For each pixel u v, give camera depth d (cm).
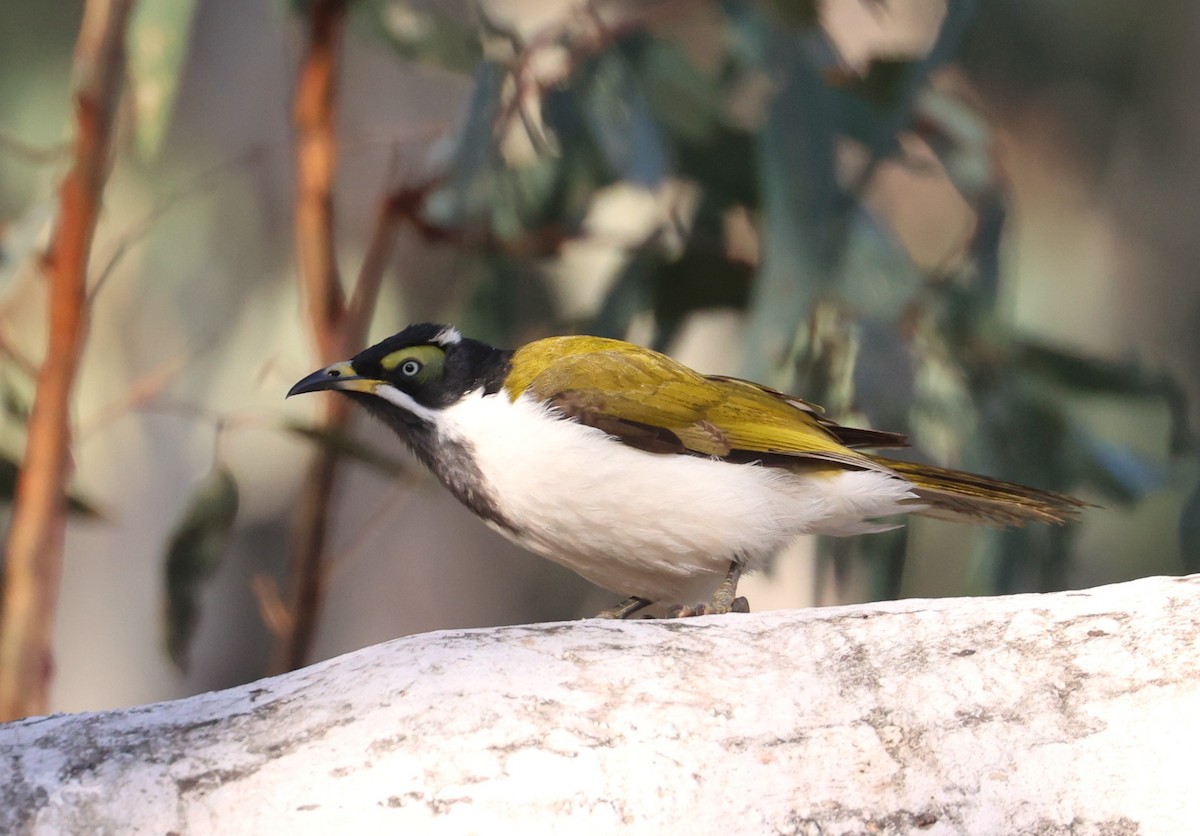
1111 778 566
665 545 818
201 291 1684
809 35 1071
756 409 845
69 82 1595
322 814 542
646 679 585
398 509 2042
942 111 1188
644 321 1230
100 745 566
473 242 1189
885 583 1185
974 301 1161
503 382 850
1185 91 2034
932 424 1161
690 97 1159
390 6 1161
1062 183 2064
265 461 1712
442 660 590
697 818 551
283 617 1168
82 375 1664
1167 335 2095
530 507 823
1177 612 608
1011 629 608
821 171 1047
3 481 1184
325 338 1170
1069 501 842
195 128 1744
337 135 1267
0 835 539
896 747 571
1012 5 1911
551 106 1142
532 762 555
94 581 1927
